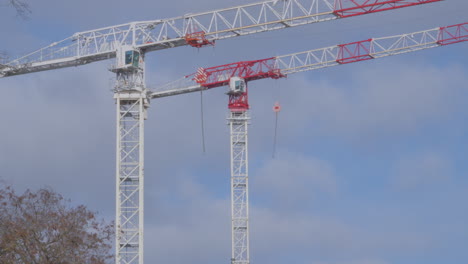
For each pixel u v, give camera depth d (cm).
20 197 11538
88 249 11531
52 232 11444
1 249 11231
